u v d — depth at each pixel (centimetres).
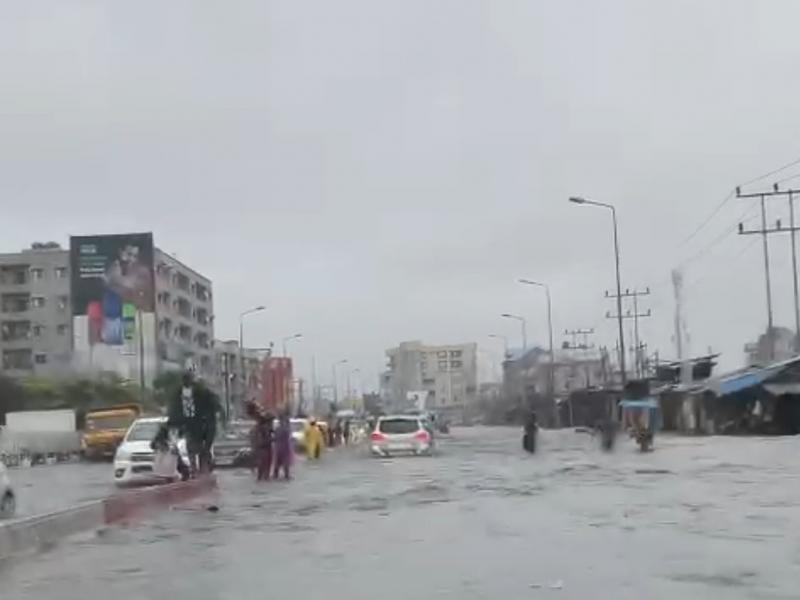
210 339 15125
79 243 9300
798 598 846
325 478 2681
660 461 3094
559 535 1292
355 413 11306
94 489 2650
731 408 5962
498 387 15675
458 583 953
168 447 2255
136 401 8331
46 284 10881
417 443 4044
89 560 1190
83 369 9138
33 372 10256
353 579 992
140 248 9312
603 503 1714
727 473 2417
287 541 1314
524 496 1912
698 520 1416
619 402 5844
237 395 14625
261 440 2658
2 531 1222
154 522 1620
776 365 5550
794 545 1156
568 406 9806
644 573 981
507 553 1144
